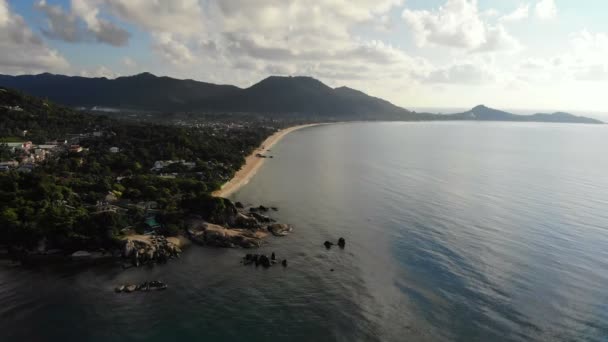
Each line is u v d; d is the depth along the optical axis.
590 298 82.62
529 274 92.44
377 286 89.81
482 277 91.69
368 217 135.88
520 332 72.81
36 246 104.38
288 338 72.44
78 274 94.31
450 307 80.81
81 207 123.44
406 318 77.75
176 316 78.69
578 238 112.44
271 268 98.94
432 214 137.00
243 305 82.50
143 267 98.62
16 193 126.75
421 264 99.12
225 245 112.31
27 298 83.50
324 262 102.06
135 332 73.69
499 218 131.12
